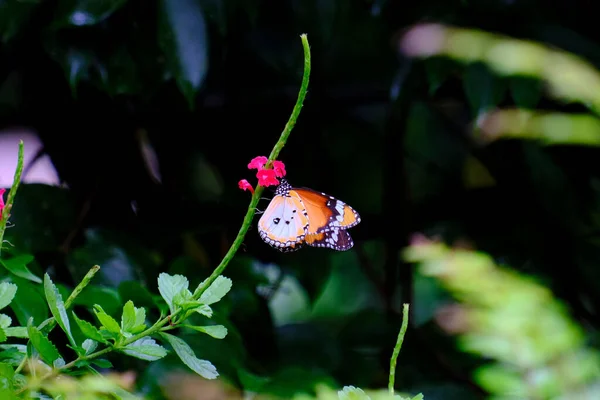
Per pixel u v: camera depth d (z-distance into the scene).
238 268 1.20
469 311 1.11
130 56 1.15
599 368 1.09
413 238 1.25
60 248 1.16
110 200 1.22
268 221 1.06
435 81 1.16
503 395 1.08
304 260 1.25
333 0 1.19
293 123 0.97
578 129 1.14
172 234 1.21
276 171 0.98
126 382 1.02
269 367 1.19
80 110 1.22
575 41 1.18
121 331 0.97
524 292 1.10
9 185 1.20
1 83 1.19
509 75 1.14
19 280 1.06
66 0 1.12
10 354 0.98
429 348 1.25
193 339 1.11
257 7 1.16
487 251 1.24
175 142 1.25
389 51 1.24
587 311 1.24
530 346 1.08
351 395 0.98
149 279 1.17
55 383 0.96
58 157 1.22
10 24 1.13
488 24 1.17
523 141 1.25
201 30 1.14
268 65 1.24
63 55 1.14
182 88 1.13
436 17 1.18
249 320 1.20
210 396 1.09
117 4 1.12
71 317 1.09
